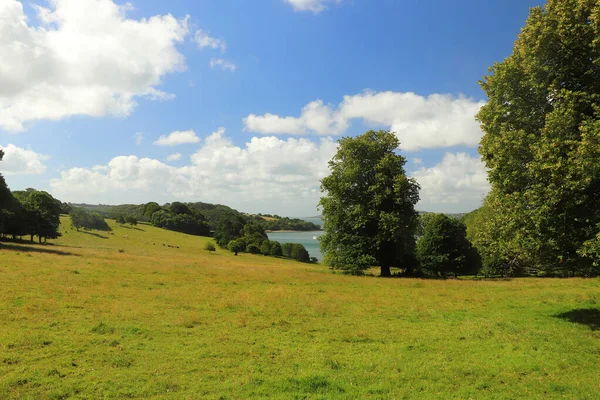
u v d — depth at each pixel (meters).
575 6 14.25
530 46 15.54
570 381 9.11
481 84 18.25
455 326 15.16
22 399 7.29
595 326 14.77
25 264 27.31
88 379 8.51
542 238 14.75
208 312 16.56
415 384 8.88
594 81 14.09
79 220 101.81
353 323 15.52
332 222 40.62
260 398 7.77
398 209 39.44
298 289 24.89
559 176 13.05
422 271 44.72
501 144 15.61
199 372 9.32
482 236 19.31
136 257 43.94
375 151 40.03
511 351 11.68
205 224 152.75
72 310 15.23
